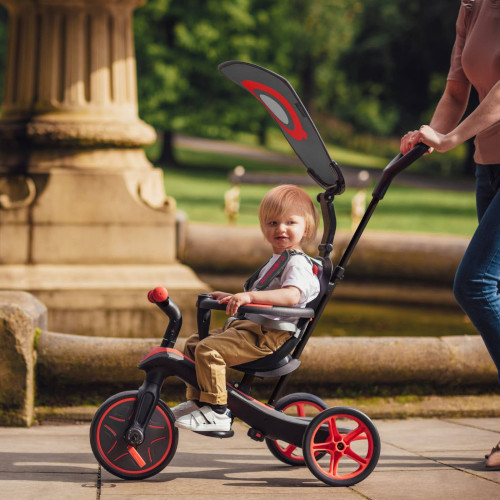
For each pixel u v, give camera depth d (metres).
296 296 5.11
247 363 5.18
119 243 11.15
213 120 45.19
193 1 44.12
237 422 6.98
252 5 46.56
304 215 5.37
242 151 67.12
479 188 5.99
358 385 7.14
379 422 6.98
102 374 6.81
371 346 7.06
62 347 6.78
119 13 11.41
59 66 11.21
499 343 5.68
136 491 4.94
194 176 45.28
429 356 7.13
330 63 72.00
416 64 52.69
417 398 7.19
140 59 43.81
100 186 11.11
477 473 5.48
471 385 7.32
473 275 5.62
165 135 51.28
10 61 11.59
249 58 45.72
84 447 5.98
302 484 5.22
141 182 11.38
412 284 12.61
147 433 5.22
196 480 5.25
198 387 5.16
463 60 5.87
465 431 6.66
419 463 5.72
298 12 65.00
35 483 5.03
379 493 5.03
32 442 6.07
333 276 5.42
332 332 10.68
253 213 26.19
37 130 10.96
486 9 5.79
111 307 10.61
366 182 20.62
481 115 5.50
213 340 5.10
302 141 5.35
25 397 6.54
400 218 26.25
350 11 65.81
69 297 10.56
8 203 11.02
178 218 12.48
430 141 5.52
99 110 11.20
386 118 81.88
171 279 10.98
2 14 47.12
